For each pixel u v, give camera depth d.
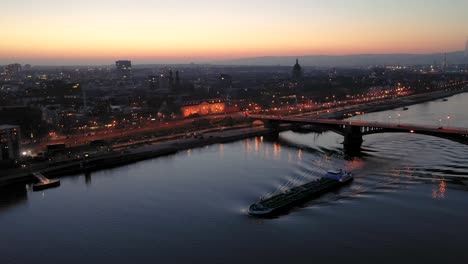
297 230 142.12
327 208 159.25
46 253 134.25
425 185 180.62
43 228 153.38
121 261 126.94
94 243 139.62
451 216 148.38
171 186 197.12
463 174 194.00
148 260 126.75
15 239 144.88
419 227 141.12
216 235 141.25
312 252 127.88
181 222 153.25
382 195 170.62
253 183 196.38
